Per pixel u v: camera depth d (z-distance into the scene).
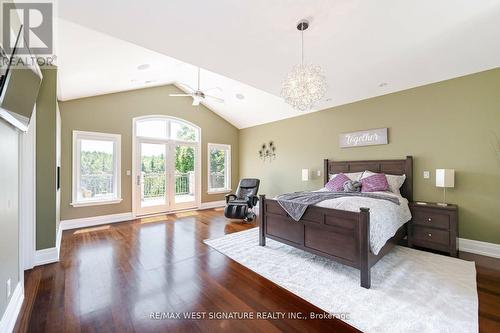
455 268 2.62
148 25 2.12
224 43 2.49
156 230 4.25
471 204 3.19
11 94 1.53
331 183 4.15
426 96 3.61
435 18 2.21
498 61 2.93
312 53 2.76
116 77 4.01
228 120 7.03
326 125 4.96
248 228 4.41
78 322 1.75
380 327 1.67
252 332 1.65
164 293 2.16
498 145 3.01
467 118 3.24
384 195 3.17
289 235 3.02
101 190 4.79
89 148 4.64
